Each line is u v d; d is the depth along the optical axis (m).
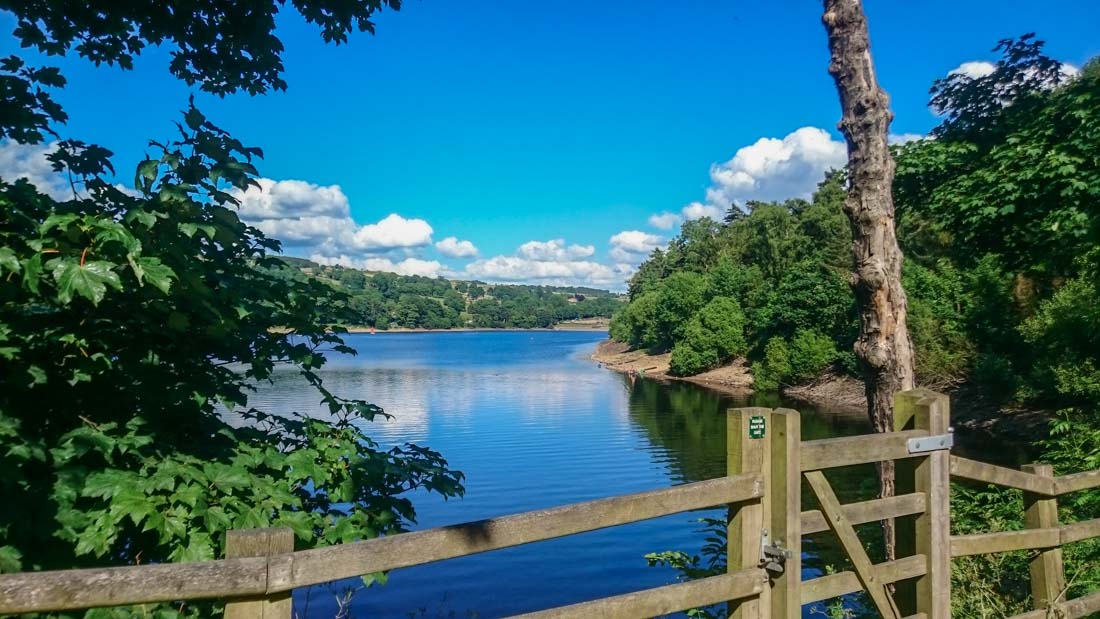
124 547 3.76
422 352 96.81
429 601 11.30
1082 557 5.65
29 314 3.51
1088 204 9.70
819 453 3.37
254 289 4.30
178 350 4.12
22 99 4.13
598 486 18.59
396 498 4.70
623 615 2.95
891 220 5.98
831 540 10.23
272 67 5.14
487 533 2.67
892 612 3.60
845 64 6.00
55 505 3.31
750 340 52.16
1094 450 7.33
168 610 3.33
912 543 3.83
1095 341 17.31
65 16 4.53
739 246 68.81
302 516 3.87
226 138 4.30
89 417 3.73
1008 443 20.78
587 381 50.53
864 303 6.03
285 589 2.29
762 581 3.28
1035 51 11.58
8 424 3.29
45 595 1.99
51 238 3.17
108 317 3.70
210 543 3.49
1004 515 6.54
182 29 4.73
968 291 27.70
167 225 3.70
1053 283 21.59
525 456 22.48
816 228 54.81
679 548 13.61
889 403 5.92
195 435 4.18
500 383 48.78
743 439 3.30
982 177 10.98
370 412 4.96
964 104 12.28
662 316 67.81
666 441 25.28
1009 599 5.25
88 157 4.19
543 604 11.14
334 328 4.72
